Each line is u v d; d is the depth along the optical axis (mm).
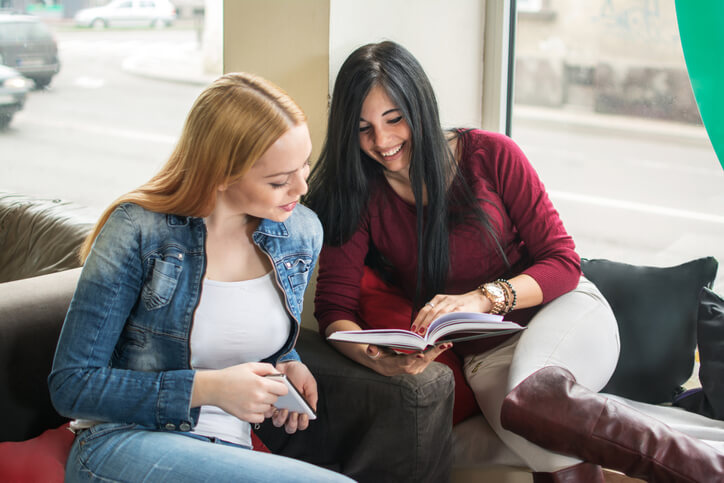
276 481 1184
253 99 1305
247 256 1456
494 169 1886
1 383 1529
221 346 1409
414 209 1868
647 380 2008
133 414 1285
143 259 1354
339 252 1873
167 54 3078
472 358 1935
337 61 1983
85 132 3215
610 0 2205
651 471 1471
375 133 1718
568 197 2402
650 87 2197
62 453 1424
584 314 1828
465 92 2391
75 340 1294
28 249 2221
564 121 2357
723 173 2135
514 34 2377
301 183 1374
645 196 2271
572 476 1562
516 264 1949
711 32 2051
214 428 1381
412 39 2191
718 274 2188
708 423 1840
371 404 1603
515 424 1567
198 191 1335
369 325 1924
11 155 3264
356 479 1637
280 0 2031
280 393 1298
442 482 1669
